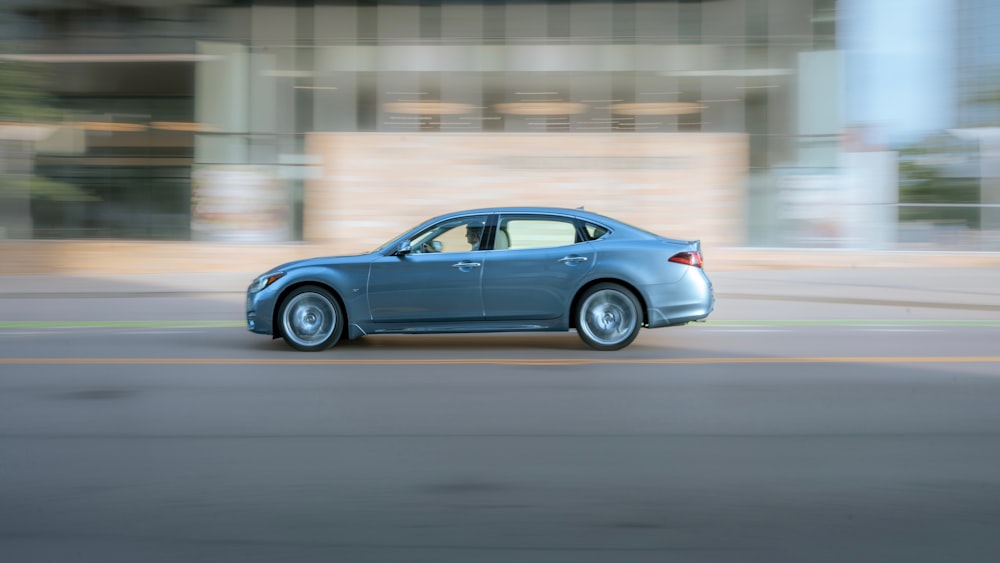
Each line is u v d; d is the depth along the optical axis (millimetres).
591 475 4984
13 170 22188
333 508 4469
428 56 22438
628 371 8109
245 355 9195
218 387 7441
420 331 9203
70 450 5512
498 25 22328
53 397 7059
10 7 21859
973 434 5852
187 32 22469
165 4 22453
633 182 22250
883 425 6086
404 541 4039
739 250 21672
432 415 6387
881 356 9023
